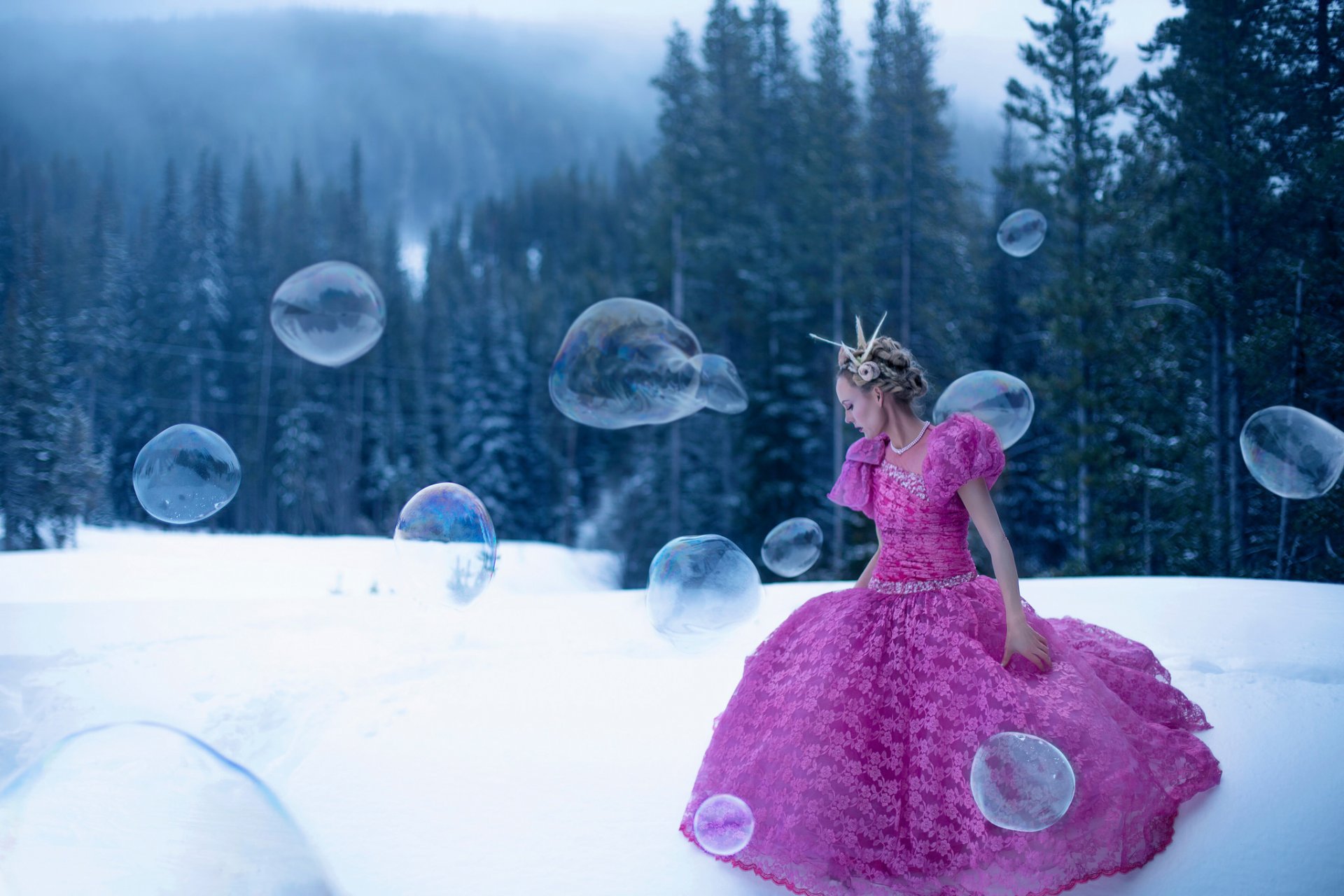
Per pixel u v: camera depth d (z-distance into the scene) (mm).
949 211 29125
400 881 2121
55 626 5203
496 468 44562
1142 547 18969
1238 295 15289
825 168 29375
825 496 27688
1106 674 2547
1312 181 14352
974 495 2211
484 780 2703
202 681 4133
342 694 3771
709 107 32938
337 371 49250
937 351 26781
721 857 2164
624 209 73125
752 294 32969
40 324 37000
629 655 4125
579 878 2105
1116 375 19422
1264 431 5191
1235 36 15602
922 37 28406
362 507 48719
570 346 5738
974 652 2123
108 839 1390
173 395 50281
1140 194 19781
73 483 33750
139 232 60875
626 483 36844
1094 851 1888
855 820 2037
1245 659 3449
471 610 5539
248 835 1472
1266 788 2266
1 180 74875
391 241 64375
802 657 2303
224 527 47469
